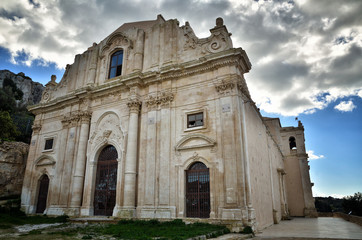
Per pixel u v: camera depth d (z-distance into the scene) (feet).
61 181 77.66
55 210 73.72
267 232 52.08
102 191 71.36
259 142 73.46
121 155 69.77
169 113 64.64
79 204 71.56
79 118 80.89
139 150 67.36
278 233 50.08
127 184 63.05
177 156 60.44
